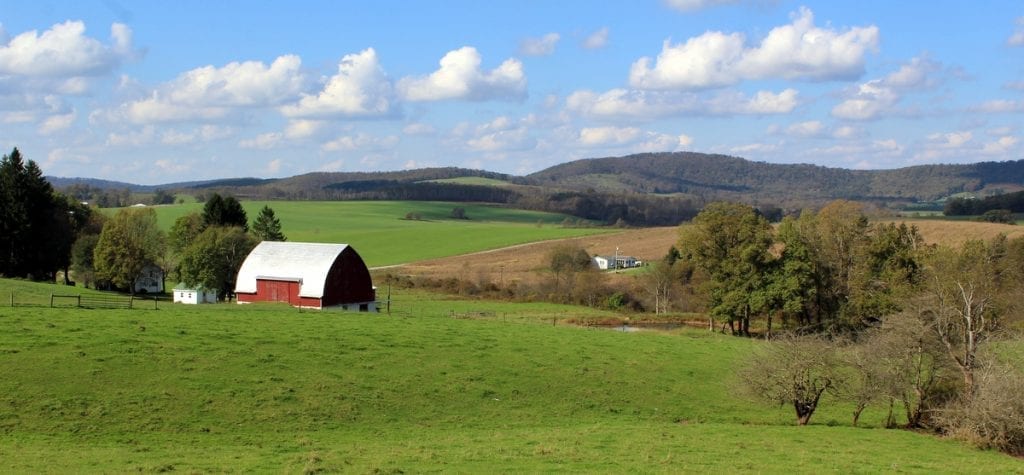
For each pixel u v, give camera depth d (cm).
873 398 4312
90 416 3600
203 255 9681
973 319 4434
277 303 8475
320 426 3800
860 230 9456
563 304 11475
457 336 5988
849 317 8894
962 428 4019
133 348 4581
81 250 11031
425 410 4209
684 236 9494
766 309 8781
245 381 4278
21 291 7600
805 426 4369
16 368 4041
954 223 15438
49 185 11975
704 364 5806
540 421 4200
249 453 3191
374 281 13025
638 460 3170
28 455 2983
